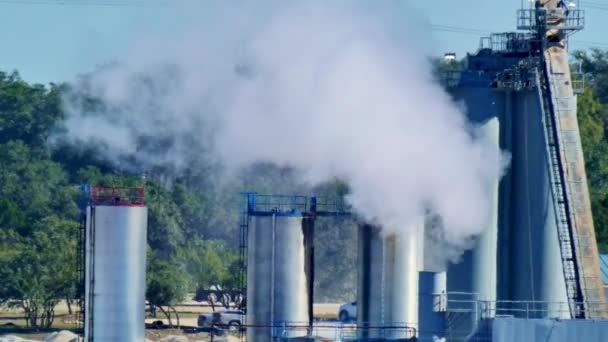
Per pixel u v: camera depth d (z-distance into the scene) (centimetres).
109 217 19738
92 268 19775
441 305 19025
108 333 19725
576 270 19212
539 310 19588
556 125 19600
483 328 18838
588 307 19000
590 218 19400
